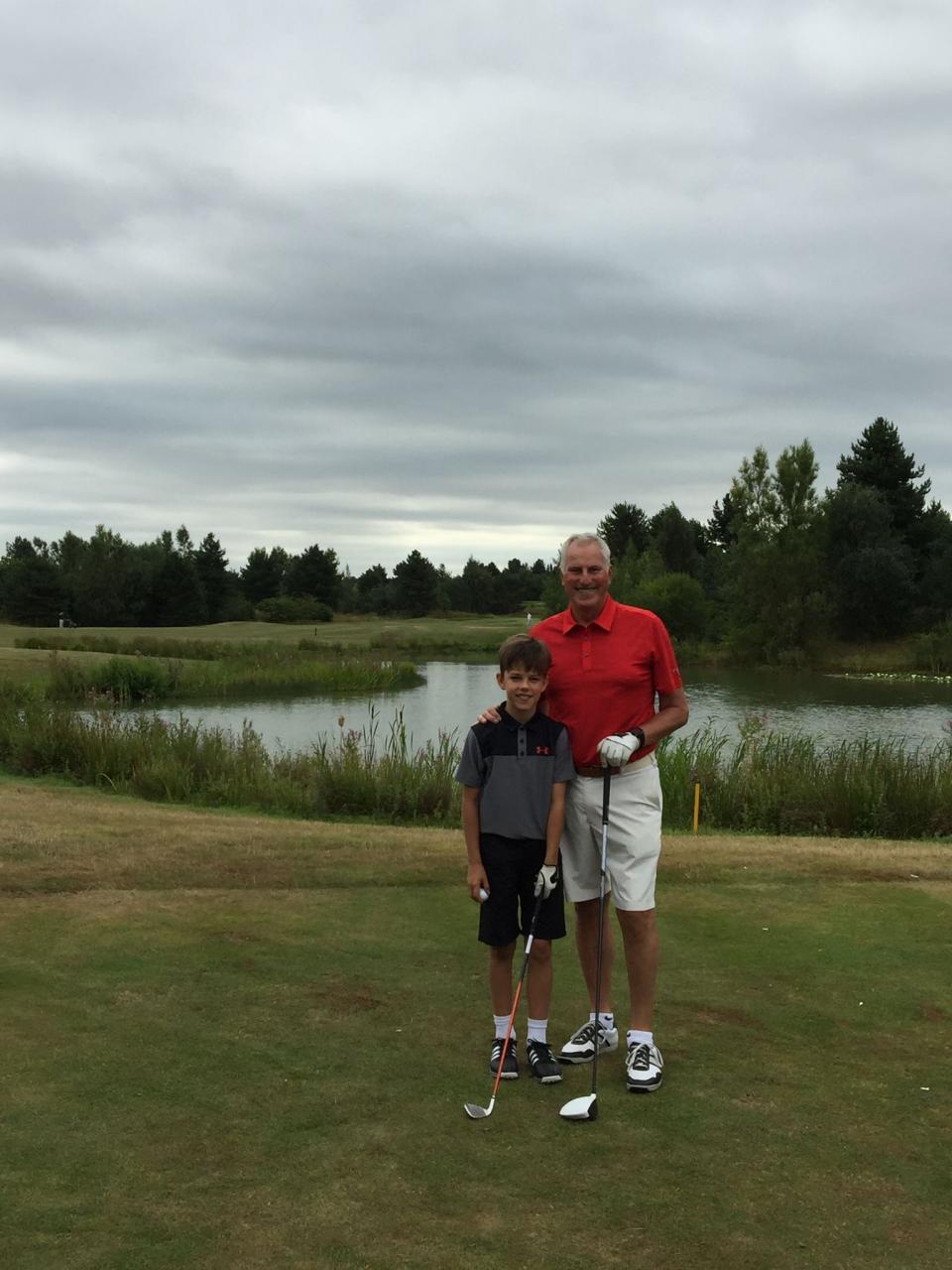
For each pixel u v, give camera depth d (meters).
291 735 20.81
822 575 55.56
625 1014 4.38
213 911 5.68
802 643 51.88
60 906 5.69
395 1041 3.98
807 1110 3.49
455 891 6.20
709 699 32.53
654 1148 3.22
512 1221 2.80
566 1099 3.55
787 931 5.53
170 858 6.82
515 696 3.84
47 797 10.13
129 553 96.69
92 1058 3.75
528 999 4.18
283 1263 2.59
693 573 80.19
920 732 23.19
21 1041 3.88
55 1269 2.54
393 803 11.12
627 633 3.98
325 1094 3.52
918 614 56.97
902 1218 2.85
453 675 38.09
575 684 3.96
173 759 12.16
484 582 121.06
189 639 49.81
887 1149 3.23
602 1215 2.84
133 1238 2.68
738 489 57.31
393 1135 3.26
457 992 4.50
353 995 4.43
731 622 54.62
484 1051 3.92
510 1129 3.32
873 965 4.97
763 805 10.98
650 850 3.90
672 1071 3.80
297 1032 4.04
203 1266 2.57
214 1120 3.32
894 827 10.69
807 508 56.66
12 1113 3.33
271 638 53.78
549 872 3.74
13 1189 2.90
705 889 6.42
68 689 26.28
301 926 5.43
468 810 3.89
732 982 4.74
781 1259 2.66
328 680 33.81
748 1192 2.97
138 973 4.64
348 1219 2.79
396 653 48.66
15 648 40.59
